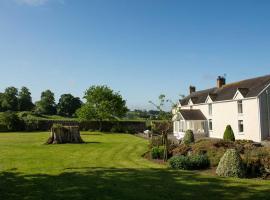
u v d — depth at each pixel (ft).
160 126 79.92
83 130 215.72
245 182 44.96
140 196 37.04
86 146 101.24
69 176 49.06
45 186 41.81
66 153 81.87
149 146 88.33
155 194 37.96
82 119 207.92
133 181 45.11
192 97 178.81
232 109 141.38
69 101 366.02
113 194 37.81
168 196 37.14
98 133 188.24
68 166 60.18
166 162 65.82
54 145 104.58
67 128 113.60
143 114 100.89
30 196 37.04
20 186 41.91
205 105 162.91
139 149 91.81
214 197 36.83
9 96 357.82
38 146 100.83
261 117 125.80
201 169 56.65
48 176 49.06
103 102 205.46
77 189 40.11
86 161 67.51
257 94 126.72
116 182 44.39
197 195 37.63
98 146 101.19
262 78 138.92
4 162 65.10
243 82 150.41
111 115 211.20
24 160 68.23
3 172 52.90
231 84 159.43
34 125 208.54
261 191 39.70
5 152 83.10
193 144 71.41
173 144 82.23
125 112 216.54
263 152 56.44
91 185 42.34
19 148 93.81
